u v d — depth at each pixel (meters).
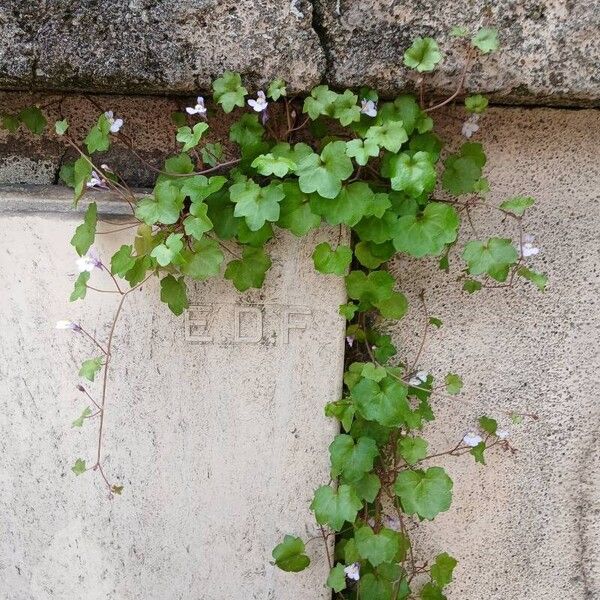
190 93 0.51
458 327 0.57
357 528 0.57
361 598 0.57
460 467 0.60
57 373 0.56
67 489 0.58
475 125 0.51
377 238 0.51
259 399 0.56
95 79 0.49
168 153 0.54
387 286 0.53
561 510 0.61
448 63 0.49
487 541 0.62
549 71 0.49
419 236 0.50
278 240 0.53
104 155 0.55
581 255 0.56
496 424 0.57
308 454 0.57
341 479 0.57
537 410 0.59
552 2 0.48
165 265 0.48
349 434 0.56
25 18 0.48
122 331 0.55
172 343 0.55
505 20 0.48
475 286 0.55
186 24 0.48
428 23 0.48
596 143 0.54
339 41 0.49
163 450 0.57
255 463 0.58
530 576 0.63
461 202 0.55
